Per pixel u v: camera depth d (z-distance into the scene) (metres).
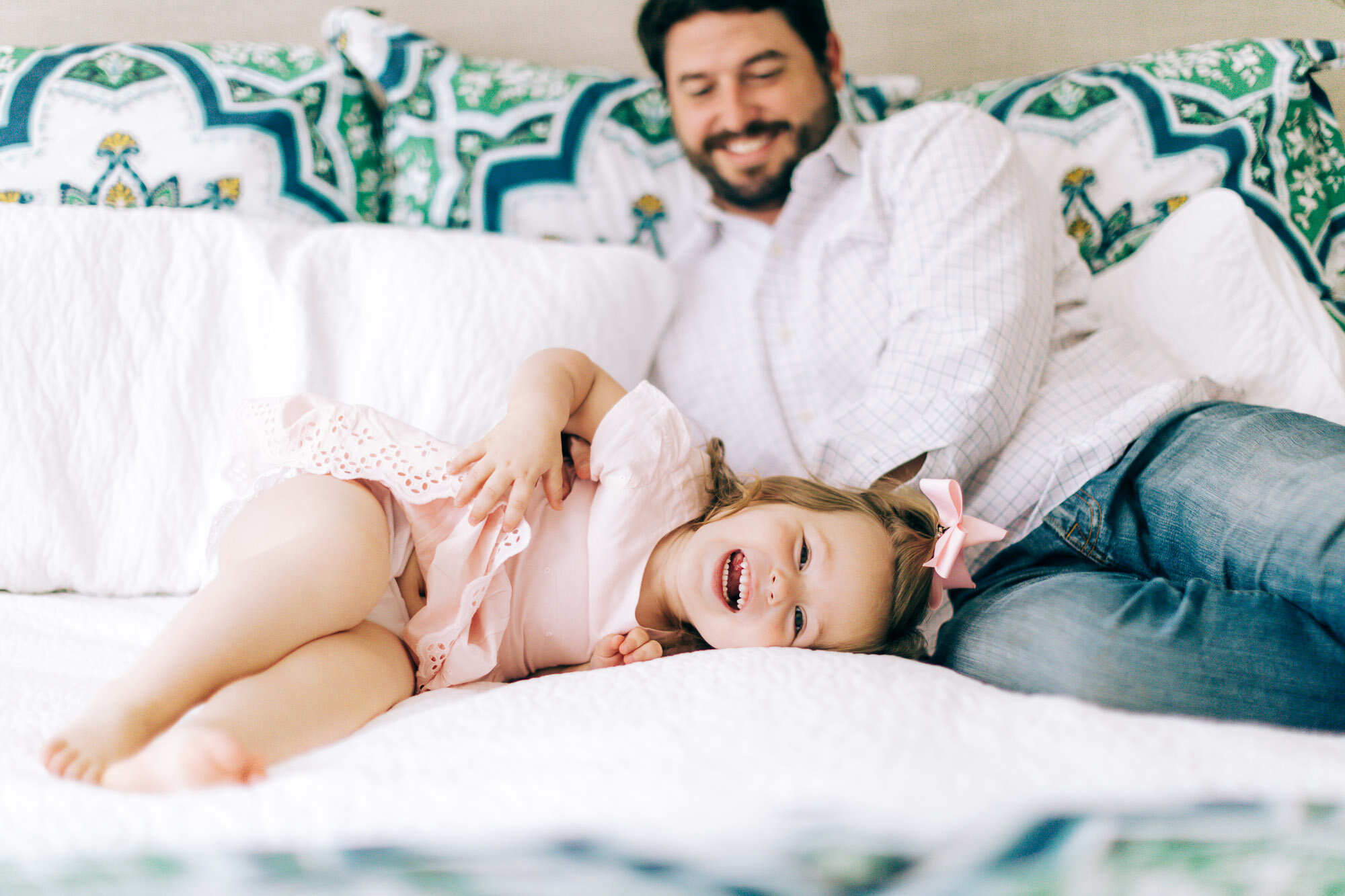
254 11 1.51
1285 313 1.07
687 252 1.34
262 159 1.25
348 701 0.64
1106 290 1.25
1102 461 0.94
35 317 0.99
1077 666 0.74
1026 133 1.33
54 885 0.44
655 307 1.22
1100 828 0.41
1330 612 0.70
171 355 1.03
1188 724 0.50
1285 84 1.27
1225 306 1.10
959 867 0.41
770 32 1.20
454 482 0.81
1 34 1.46
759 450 1.21
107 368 1.01
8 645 0.83
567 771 0.46
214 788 0.47
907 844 0.40
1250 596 0.76
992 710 0.52
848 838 0.40
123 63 1.25
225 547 0.78
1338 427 0.83
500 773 0.47
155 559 0.99
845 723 0.49
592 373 0.98
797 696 0.54
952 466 1.01
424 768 0.48
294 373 1.03
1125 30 1.58
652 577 0.90
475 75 1.35
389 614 0.79
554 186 1.34
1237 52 1.30
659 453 0.90
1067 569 0.95
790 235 1.27
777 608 0.84
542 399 0.87
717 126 1.26
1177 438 0.92
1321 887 0.43
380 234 1.13
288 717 0.58
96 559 0.98
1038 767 0.45
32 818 0.45
